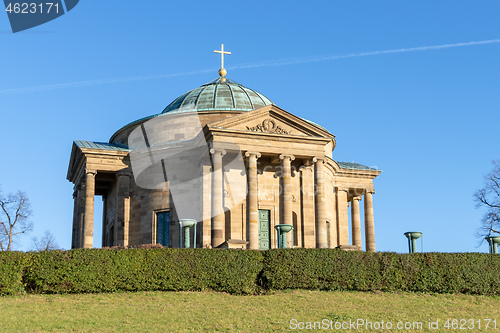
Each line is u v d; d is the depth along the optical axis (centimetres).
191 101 6950
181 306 3759
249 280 4150
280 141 5838
